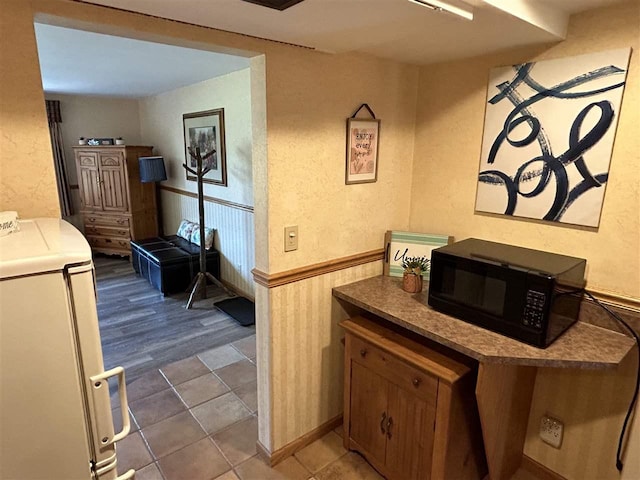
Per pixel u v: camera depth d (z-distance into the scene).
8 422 0.89
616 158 1.50
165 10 1.24
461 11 1.24
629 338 1.52
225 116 4.16
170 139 5.41
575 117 1.58
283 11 1.25
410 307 1.79
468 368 1.55
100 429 1.02
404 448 1.76
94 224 5.74
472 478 1.84
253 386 2.70
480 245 1.83
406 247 2.17
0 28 1.08
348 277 2.12
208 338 3.39
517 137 1.77
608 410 1.65
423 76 2.13
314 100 1.79
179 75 3.98
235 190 4.23
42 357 0.90
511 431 1.80
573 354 1.40
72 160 5.87
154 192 5.75
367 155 2.04
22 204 1.19
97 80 4.24
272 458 2.02
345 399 2.04
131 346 3.24
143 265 4.76
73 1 1.17
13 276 0.84
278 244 1.81
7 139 1.13
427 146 2.18
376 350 1.80
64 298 0.90
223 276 4.70
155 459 2.05
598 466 1.72
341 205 2.00
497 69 1.80
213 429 2.28
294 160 1.78
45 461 0.96
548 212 1.71
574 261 1.57
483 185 1.93
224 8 1.22
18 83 1.13
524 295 1.43
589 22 1.51
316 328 2.05
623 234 1.52
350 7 1.20
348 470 1.99
